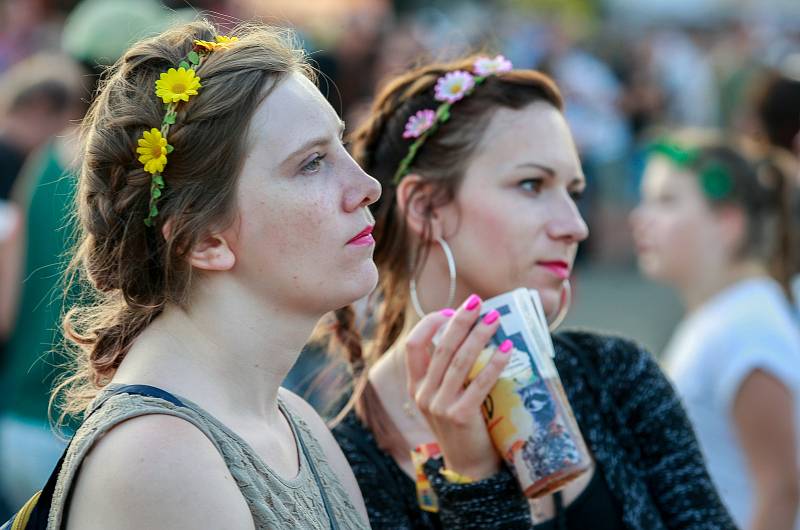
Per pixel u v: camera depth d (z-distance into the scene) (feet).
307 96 12.07
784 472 23.39
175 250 11.77
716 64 102.83
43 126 35.63
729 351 23.91
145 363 11.78
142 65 12.18
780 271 25.23
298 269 11.83
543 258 15.93
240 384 12.12
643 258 27.02
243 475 11.34
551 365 14.43
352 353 16.93
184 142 11.62
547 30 99.04
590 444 16.55
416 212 16.55
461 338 14.02
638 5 159.74
